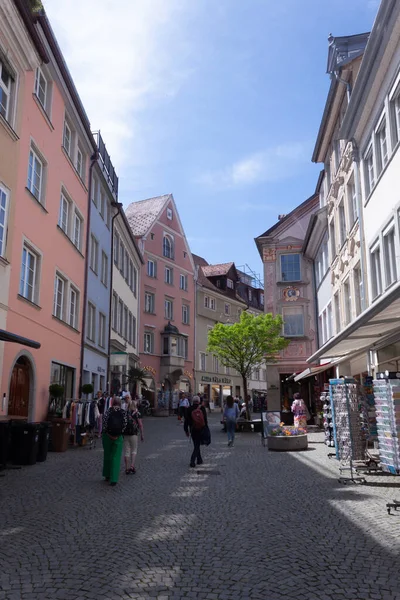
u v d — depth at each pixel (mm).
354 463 12359
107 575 4883
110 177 30062
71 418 17203
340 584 4613
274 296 33375
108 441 10211
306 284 33000
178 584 4641
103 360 28484
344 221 22250
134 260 40875
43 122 17469
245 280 71250
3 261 13805
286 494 8953
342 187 21250
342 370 22312
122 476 11109
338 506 7879
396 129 14312
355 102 16656
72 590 4504
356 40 19297
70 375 21609
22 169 15383
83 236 23391
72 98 20531
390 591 4445
